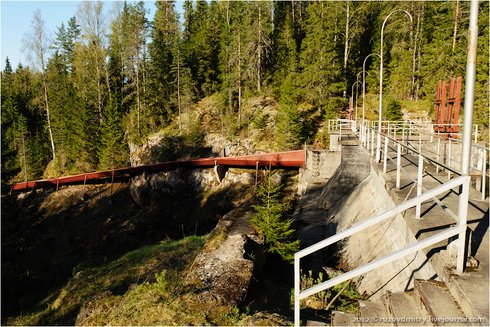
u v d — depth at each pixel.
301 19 65.94
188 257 15.73
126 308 8.13
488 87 34.66
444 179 12.27
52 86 61.12
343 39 55.50
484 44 36.22
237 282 9.57
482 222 7.05
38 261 27.67
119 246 32.22
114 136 50.34
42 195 43.69
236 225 14.52
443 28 44.81
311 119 45.53
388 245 10.38
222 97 51.62
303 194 29.27
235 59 50.22
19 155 55.06
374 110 48.62
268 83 53.59
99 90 55.44
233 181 38.16
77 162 52.94
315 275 12.91
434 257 5.47
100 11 54.59
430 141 20.81
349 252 13.77
